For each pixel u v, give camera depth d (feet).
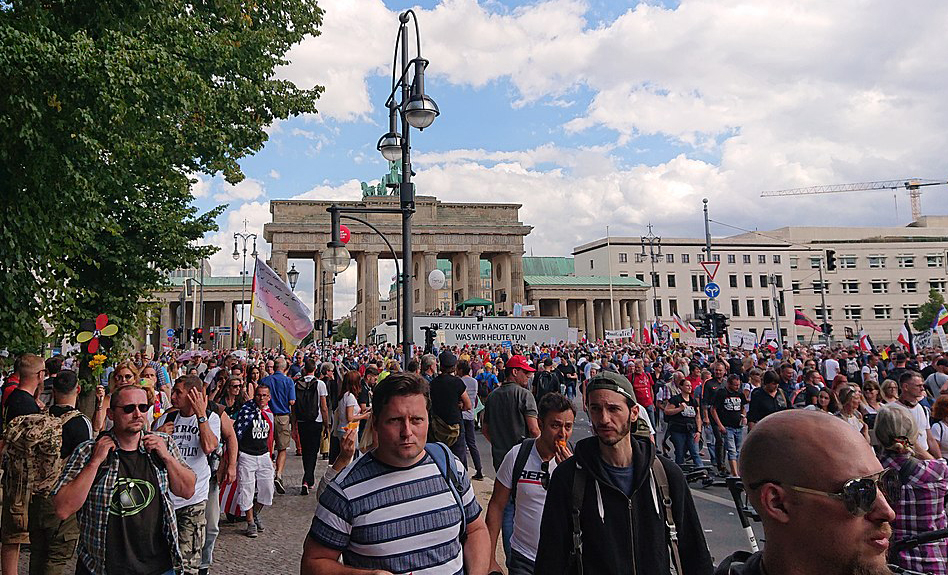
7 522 23.53
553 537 13.42
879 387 39.27
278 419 48.21
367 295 328.08
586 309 399.44
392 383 12.85
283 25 74.49
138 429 17.63
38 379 27.71
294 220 328.90
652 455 13.79
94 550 17.08
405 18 53.16
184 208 72.18
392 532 12.23
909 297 446.60
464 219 348.59
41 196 40.45
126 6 40.65
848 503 6.40
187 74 44.27
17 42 33.32
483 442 76.43
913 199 650.02
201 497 24.58
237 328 208.64
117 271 66.90
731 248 419.74
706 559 13.35
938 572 17.56
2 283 41.01
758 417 45.52
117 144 42.22
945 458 28.30
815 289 435.94
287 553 31.71
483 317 163.84
